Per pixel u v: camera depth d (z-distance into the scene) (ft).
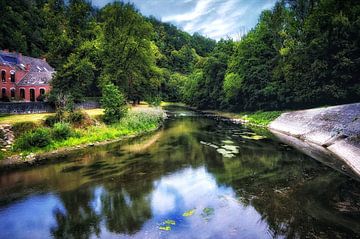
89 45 176.24
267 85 184.03
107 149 95.55
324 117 113.09
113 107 129.80
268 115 171.22
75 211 48.96
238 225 43.19
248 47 201.98
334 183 59.67
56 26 214.90
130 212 48.19
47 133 92.99
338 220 44.01
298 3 172.86
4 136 86.17
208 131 136.36
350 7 135.54
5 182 63.36
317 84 143.64
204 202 51.88
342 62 128.16
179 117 213.46
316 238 39.14
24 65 196.03
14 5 310.24
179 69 521.24
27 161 79.87
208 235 40.47
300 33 167.43
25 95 178.09
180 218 45.78
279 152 88.89
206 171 70.28
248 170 70.49
